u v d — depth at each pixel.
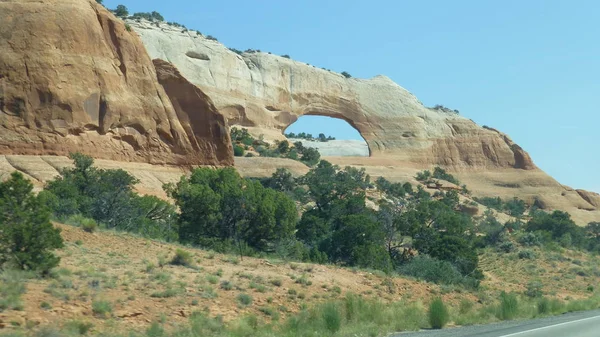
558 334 17.42
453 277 37.06
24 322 14.40
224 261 28.39
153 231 39.44
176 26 168.25
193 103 88.62
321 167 119.00
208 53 162.38
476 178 175.50
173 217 45.34
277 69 176.00
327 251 43.94
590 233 101.50
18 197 20.58
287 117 174.38
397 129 180.75
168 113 85.19
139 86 84.31
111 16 86.25
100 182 50.66
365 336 17.98
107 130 78.62
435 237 46.62
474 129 187.25
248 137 143.88
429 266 37.75
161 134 83.81
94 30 82.12
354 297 22.58
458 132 186.00
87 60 79.69
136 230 40.00
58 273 19.45
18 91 73.38
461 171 178.00
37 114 73.62
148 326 16.33
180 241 39.38
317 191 66.75
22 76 74.19
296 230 55.25
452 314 24.73
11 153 70.06
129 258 25.22
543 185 169.38
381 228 46.94
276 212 44.44
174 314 17.92
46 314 15.26
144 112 82.81
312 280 26.41
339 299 24.08
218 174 48.94
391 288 29.05
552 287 48.09
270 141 159.75
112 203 41.22
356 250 39.75
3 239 18.95
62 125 74.56
